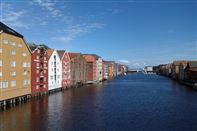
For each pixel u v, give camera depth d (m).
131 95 96.81
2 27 68.31
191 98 87.12
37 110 61.78
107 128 45.56
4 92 65.12
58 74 108.19
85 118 53.28
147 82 185.75
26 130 44.00
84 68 154.38
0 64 63.44
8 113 57.75
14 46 70.69
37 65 86.56
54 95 94.00
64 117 54.06
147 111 61.88
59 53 115.12
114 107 67.50
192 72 161.12
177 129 45.34
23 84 76.31
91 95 95.50
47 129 44.69
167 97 90.38
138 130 44.47
